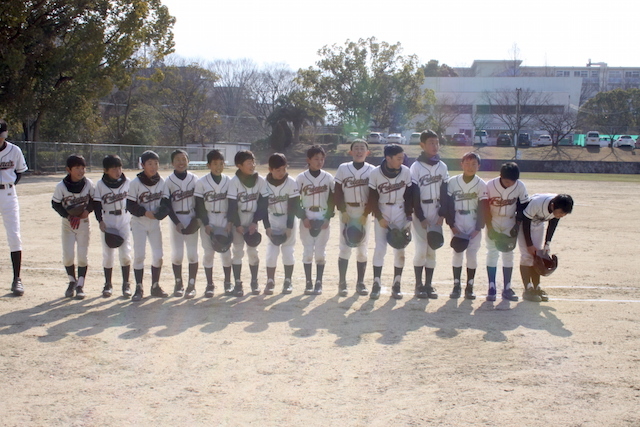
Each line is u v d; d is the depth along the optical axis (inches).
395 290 245.0
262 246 375.9
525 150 2038.6
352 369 159.2
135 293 238.2
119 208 241.0
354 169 248.5
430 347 177.8
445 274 296.5
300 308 225.8
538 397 140.5
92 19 1152.8
